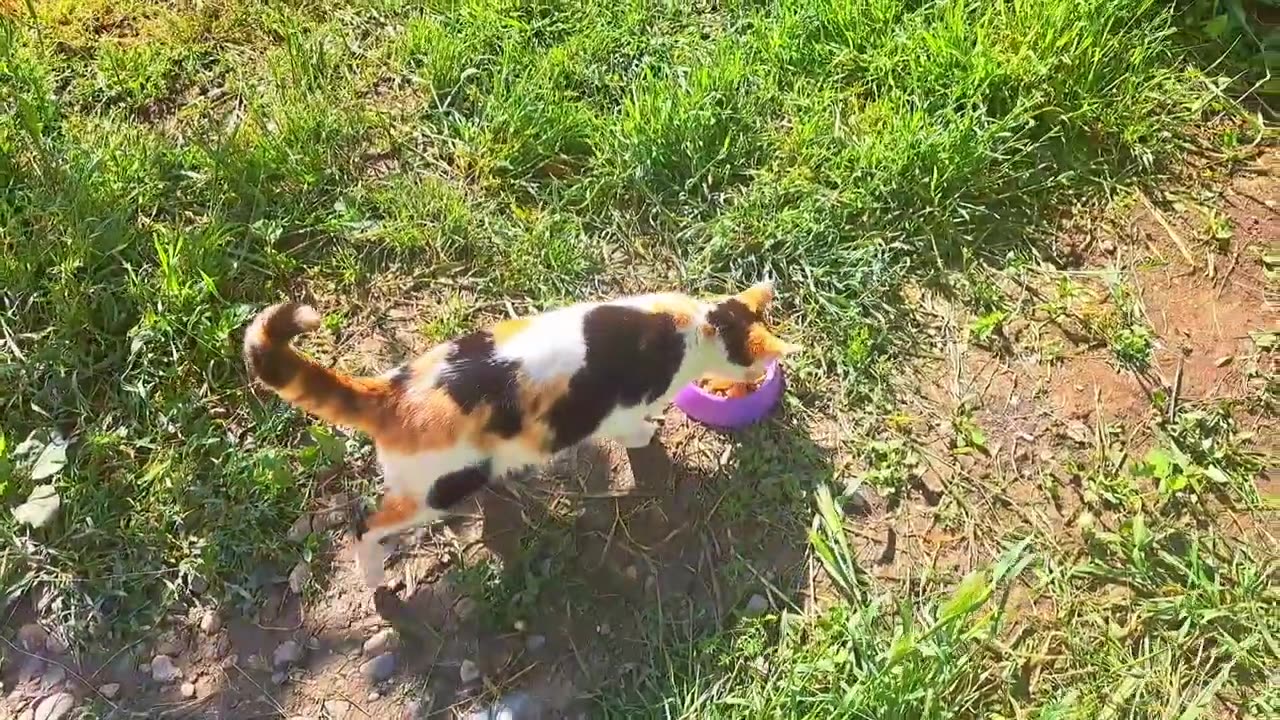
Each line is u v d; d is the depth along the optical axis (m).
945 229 1.43
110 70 1.52
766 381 1.25
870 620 1.13
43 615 1.13
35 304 1.29
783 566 1.20
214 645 1.12
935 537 1.22
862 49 1.56
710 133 1.46
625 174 1.44
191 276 1.32
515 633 1.14
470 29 1.57
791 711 1.08
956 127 1.43
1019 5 1.52
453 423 0.99
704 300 1.19
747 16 1.62
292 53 1.53
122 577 1.14
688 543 1.21
